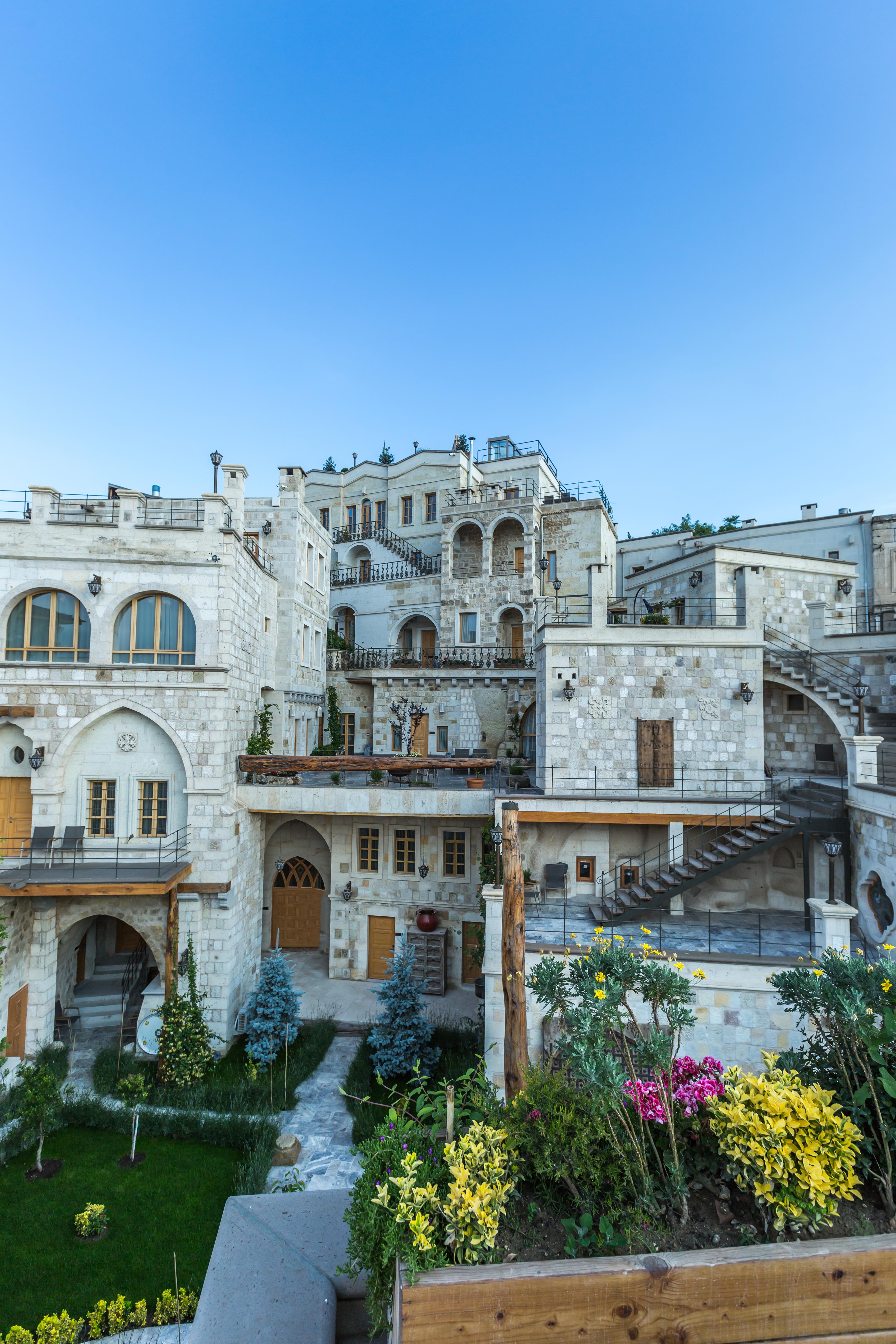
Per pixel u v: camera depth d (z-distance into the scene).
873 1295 3.96
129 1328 9.66
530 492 33.75
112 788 18.47
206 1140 14.25
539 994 6.42
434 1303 3.68
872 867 15.33
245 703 20.89
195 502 20.64
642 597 27.75
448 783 24.20
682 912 17.30
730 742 18.78
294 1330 5.49
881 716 20.09
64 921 17.72
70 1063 17.05
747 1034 12.82
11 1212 11.92
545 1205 5.04
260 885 21.86
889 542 26.53
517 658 31.30
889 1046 5.27
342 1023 19.00
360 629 38.00
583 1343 3.71
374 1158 5.14
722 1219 4.85
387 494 40.62
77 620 18.56
